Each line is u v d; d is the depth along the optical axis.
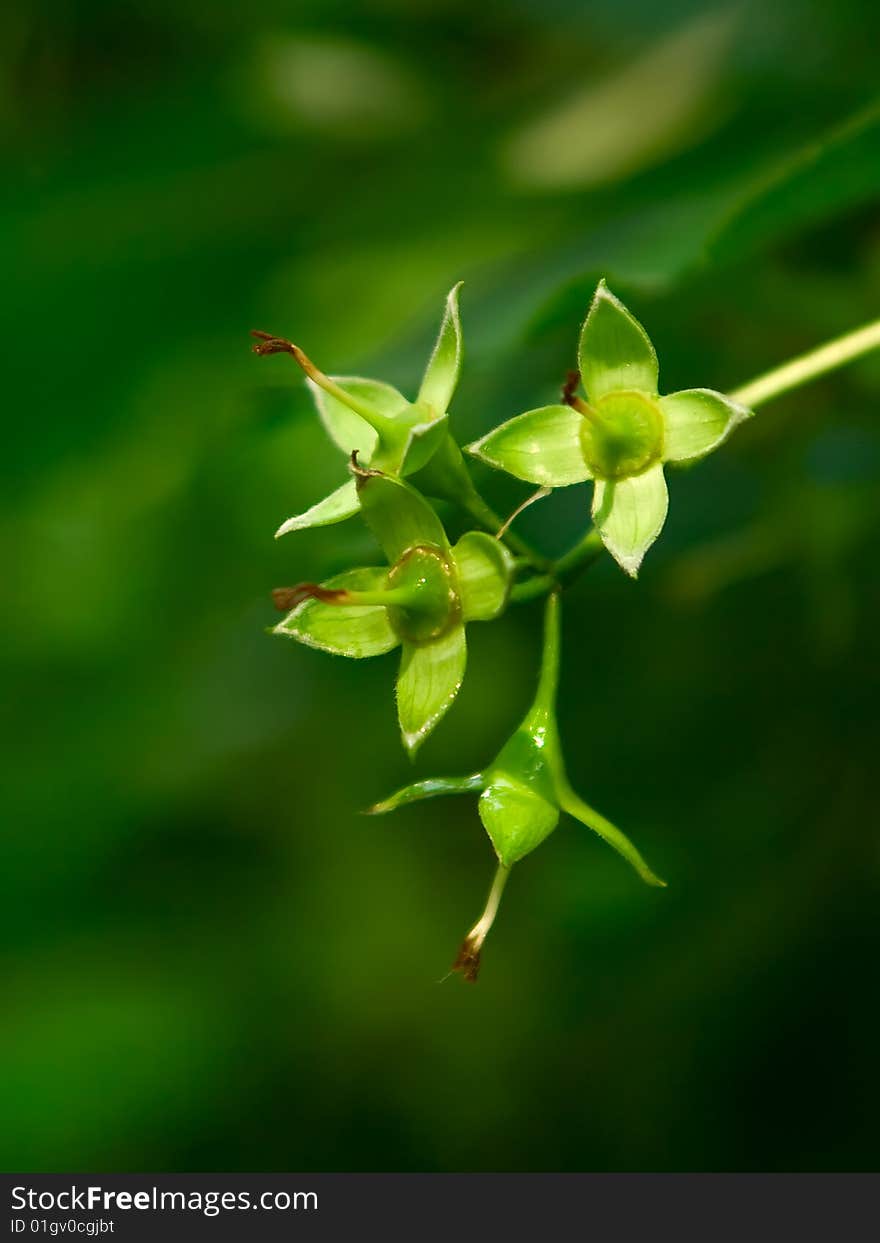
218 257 0.35
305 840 0.40
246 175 0.35
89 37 0.38
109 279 0.35
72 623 0.39
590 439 0.27
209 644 0.38
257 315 0.35
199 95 0.36
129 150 0.36
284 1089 0.37
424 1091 0.37
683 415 0.27
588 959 0.34
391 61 0.37
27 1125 0.36
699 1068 0.33
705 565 0.33
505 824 0.26
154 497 0.35
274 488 0.33
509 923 0.37
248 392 0.31
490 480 0.31
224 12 0.38
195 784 0.39
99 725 0.40
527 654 0.35
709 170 0.32
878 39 0.32
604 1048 0.34
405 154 0.35
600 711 0.34
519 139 0.34
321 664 0.37
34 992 0.37
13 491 0.36
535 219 0.34
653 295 0.30
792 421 0.33
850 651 0.33
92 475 0.35
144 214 0.35
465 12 0.37
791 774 0.33
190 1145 0.37
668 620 0.34
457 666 0.27
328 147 0.36
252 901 0.40
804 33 0.33
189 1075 0.37
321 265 0.34
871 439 0.33
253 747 0.39
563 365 0.32
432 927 0.39
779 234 0.30
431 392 0.27
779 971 0.33
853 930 0.33
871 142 0.28
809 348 0.32
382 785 0.39
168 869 0.40
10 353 0.35
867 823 0.33
